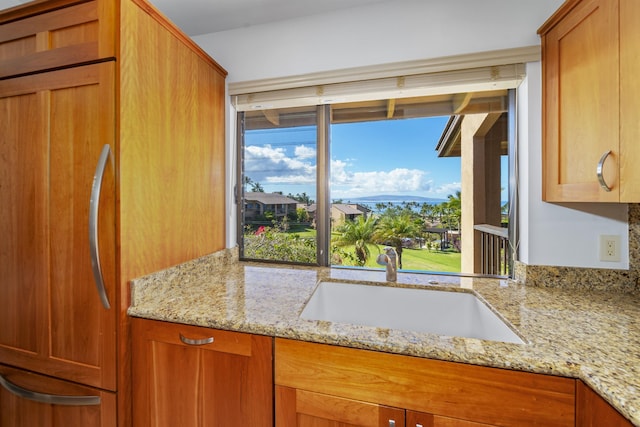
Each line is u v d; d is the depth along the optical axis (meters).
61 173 1.03
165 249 1.20
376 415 0.81
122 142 0.98
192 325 0.97
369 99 1.50
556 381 0.68
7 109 1.09
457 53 1.33
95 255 0.95
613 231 1.18
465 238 1.58
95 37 0.98
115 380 0.99
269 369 0.90
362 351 0.82
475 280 1.38
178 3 1.42
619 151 0.84
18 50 1.06
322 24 1.50
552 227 1.25
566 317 0.94
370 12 1.44
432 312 1.29
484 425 0.73
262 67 1.59
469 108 1.46
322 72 1.48
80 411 1.04
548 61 1.17
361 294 1.38
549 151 1.18
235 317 0.96
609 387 0.59
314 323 0.91
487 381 0.73
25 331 1.09
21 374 1.10
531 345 0.76
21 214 1.08
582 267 1.22
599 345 0.76
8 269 1.11
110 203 0.98
